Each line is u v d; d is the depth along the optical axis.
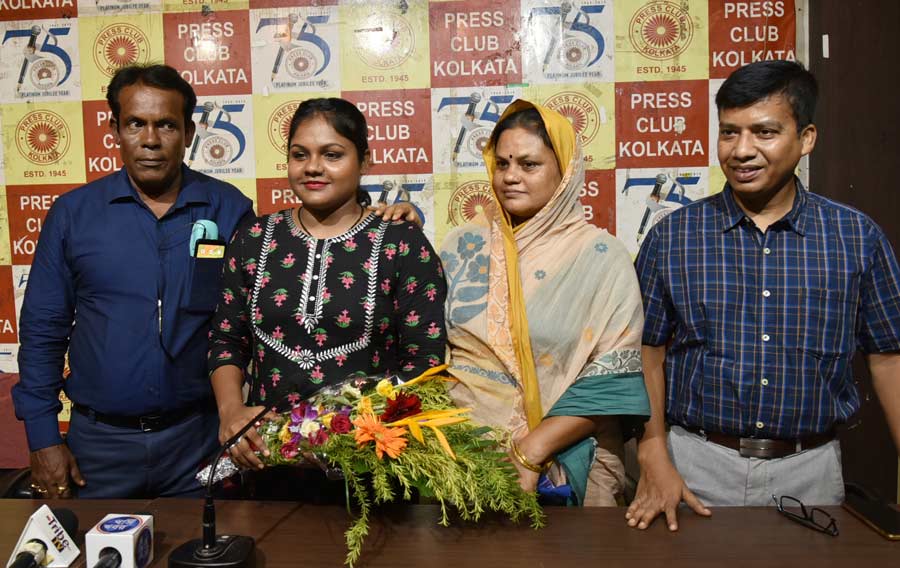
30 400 1.94
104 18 2.43
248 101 2.44
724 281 1.71
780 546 1.27
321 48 2.41
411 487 1.50
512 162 1.71
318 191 1.69
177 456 1.98
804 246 1.66
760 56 2.34
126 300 1.92
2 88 2.47
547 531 1.35
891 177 2.37
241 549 1.20
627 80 2.37
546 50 2.37
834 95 2.33
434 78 2.40
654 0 2.34
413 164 2.43
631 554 1.25
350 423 1.34
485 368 1.71
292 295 1.69
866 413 2.40
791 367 1.66
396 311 1.73
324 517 1.42
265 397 1.69
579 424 1.61
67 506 1.49
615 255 1.70
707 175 2.39
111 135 2.46
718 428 1.73
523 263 1.75
